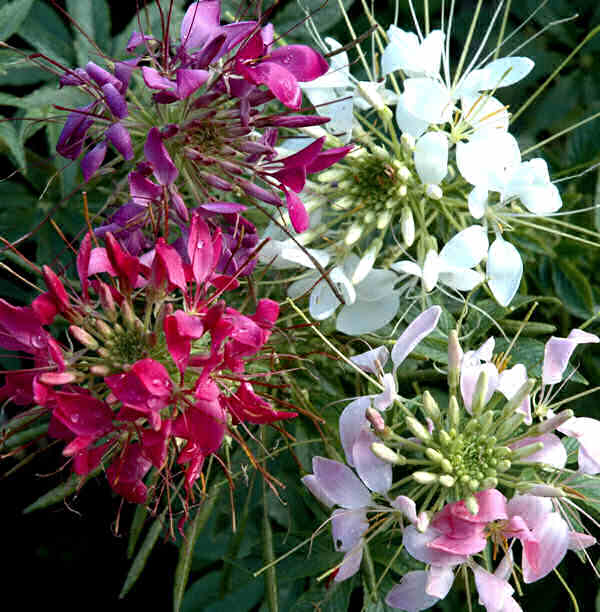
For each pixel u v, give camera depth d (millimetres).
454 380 445
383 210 486
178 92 423
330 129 485
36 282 550
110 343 420
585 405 539
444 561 423
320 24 552
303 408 483
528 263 544
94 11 544
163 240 409
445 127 514
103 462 466
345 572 449
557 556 426
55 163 525
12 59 526
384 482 439
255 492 509
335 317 497
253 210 494
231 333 406
